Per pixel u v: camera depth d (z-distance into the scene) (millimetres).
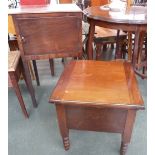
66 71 1145
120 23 1343
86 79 1051
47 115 1524
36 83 1957
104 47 2594
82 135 1318
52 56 1333
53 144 1264
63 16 1194
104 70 1147
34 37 1243
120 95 910
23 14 1150
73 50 1335
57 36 1261
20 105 1517
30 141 1292
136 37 1409
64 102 883
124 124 966
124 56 2256
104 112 941
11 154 1202
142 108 840
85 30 2031
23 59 1323
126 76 1079
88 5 2486
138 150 1191
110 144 1245
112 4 1914
